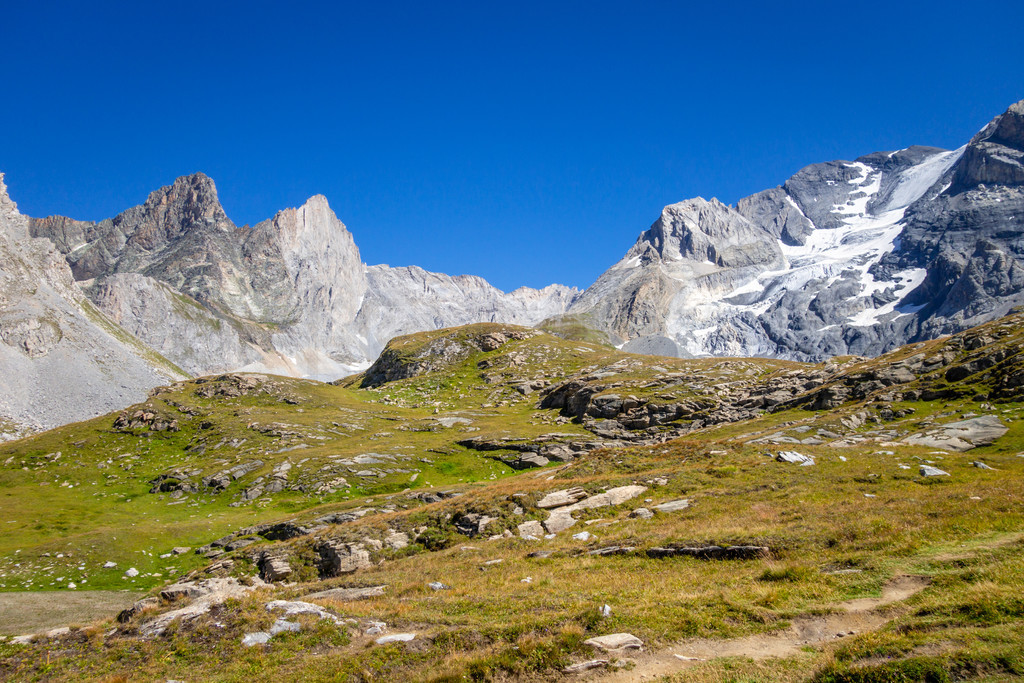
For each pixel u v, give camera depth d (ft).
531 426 398.01
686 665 68.23
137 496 304.30
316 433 397.80
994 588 71.56
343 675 72.84
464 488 236.02
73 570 189.26
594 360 602.44
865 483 147.13
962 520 103.35
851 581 86.43
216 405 472.85
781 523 120.37
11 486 320.29
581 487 170.81
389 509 222.89
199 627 86.38
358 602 102.42
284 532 211.61
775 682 61.57
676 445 228.84
